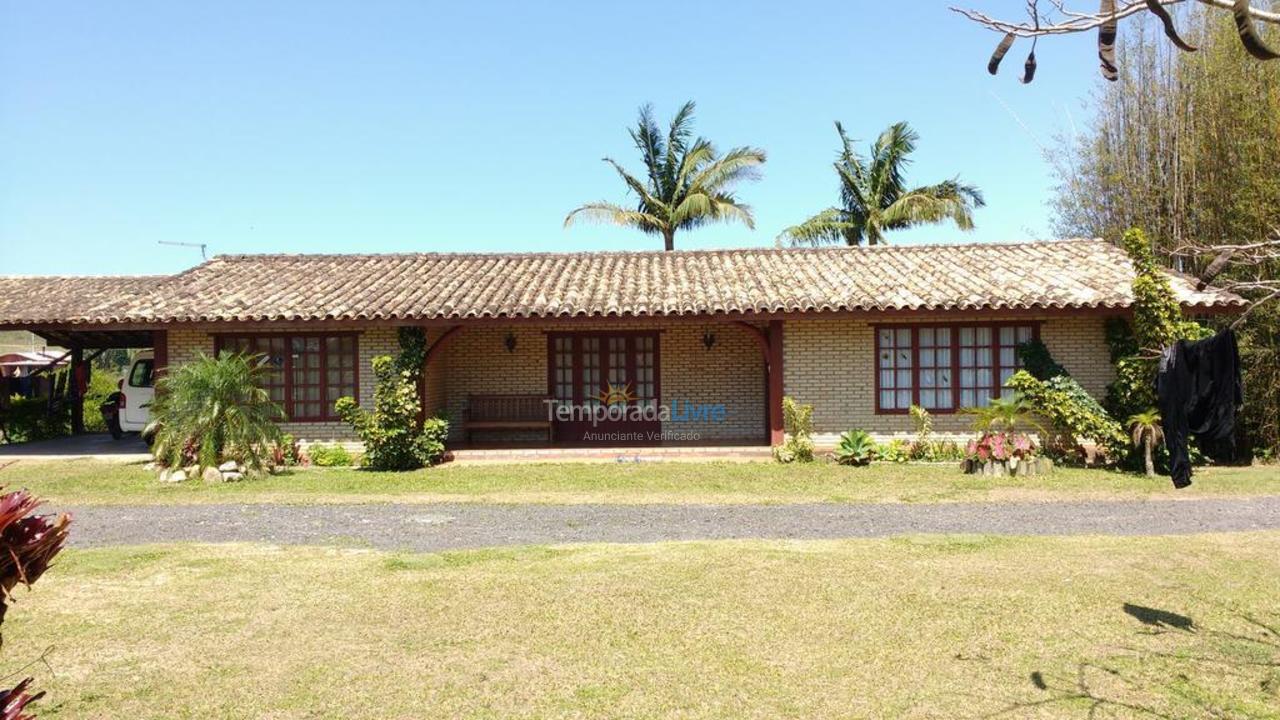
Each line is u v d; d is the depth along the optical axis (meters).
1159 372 7.01
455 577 7.29
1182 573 7.18
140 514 10.53
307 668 5.27
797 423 15.12
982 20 3.28
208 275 17.80
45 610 6.40
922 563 7.61
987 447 13.48
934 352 15.77
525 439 17.80
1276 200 15.61
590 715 4.58
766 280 16.53
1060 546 8.27
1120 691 4.80
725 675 5.11
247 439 13.71
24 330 16.38
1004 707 4.61
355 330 16.09
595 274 17.73
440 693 4.88
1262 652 5.39
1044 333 15.52
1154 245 18.11
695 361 17.88
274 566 7.74
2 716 2.60
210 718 4.57
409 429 14.62
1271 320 15.30
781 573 7.26
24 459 16.19
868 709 4.61
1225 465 14.58
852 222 30.39
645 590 6.80
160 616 6.26
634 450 15.85
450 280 17.27
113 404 19.83
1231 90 16.89
